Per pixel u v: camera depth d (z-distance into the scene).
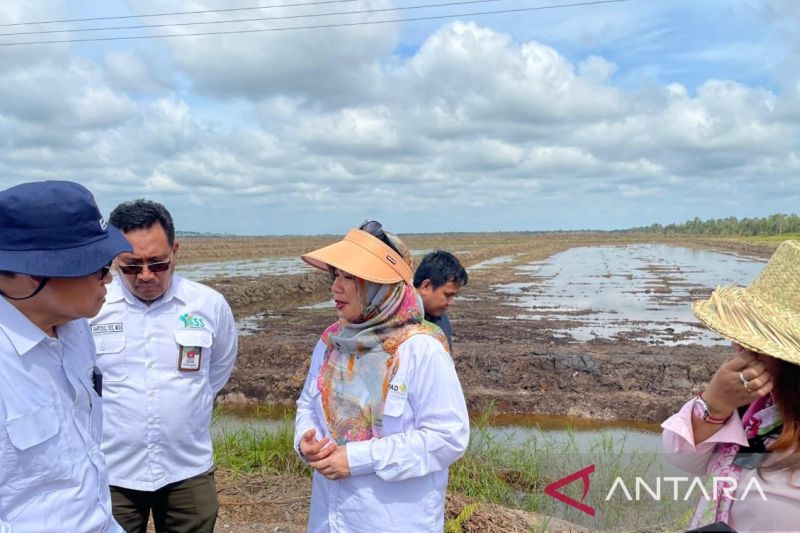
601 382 11.30
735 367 1.72
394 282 2.26
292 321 18.62
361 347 2.35
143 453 2.98
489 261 50.66
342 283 2.34
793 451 1.67
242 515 4.71
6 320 1.79
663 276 34.88
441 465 2.31
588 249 71.94
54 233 1.77
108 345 2.95
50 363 1.89
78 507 1.89
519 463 6.31
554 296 25.36
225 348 3.37
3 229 1.75
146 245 2.81
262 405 11.18
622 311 20.75
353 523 2.34
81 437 1.97
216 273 36.22
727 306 1.81
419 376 2.31
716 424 1.82
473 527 4.55
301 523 4.62
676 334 15.89
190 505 3.13
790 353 1.58
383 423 2.33
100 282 1.91
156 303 3.04
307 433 2.37
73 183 1.87
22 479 1.77
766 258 49.69
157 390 2.98
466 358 12.15
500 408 10.59
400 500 2.32
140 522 3.09
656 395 10.66
